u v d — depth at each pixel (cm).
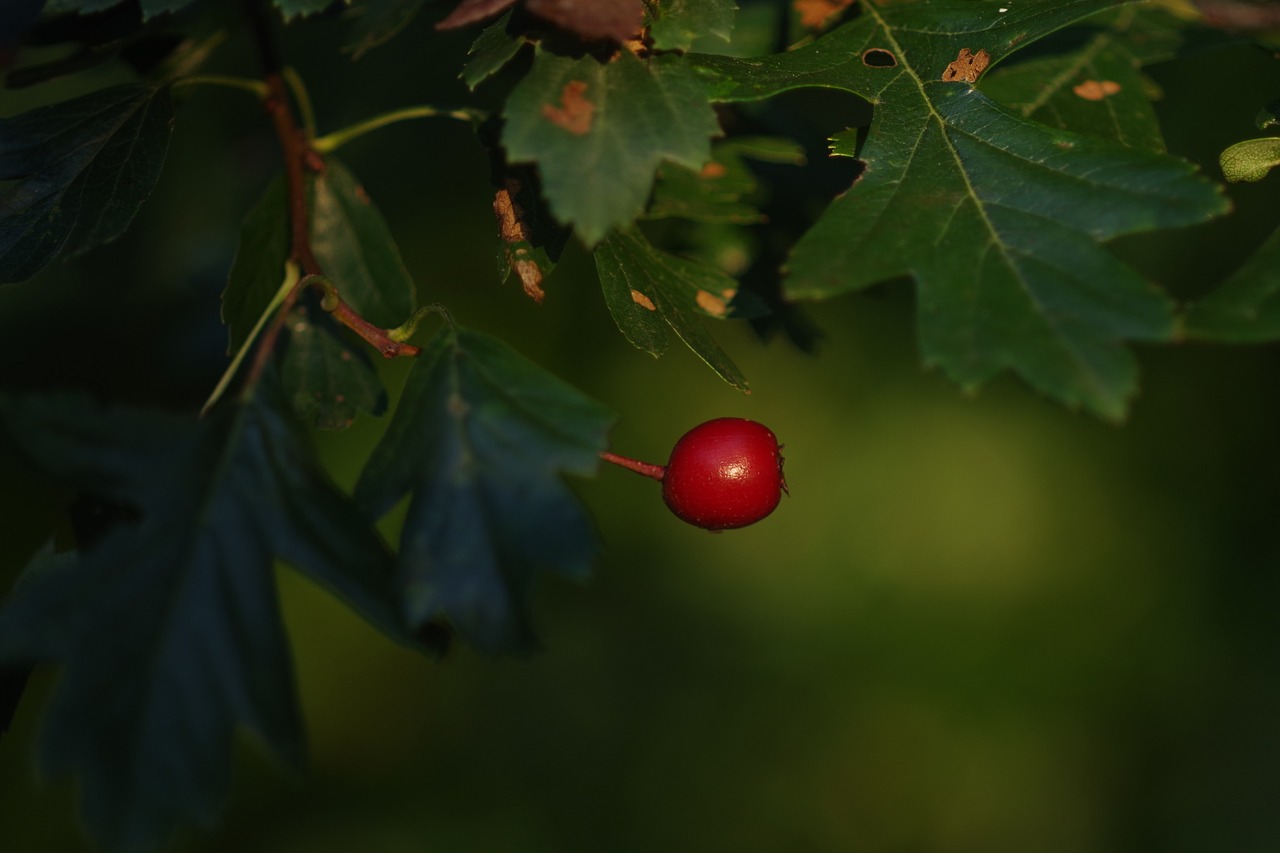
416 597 28
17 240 31
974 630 70
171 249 44
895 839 68
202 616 28
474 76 29
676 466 31
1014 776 68
